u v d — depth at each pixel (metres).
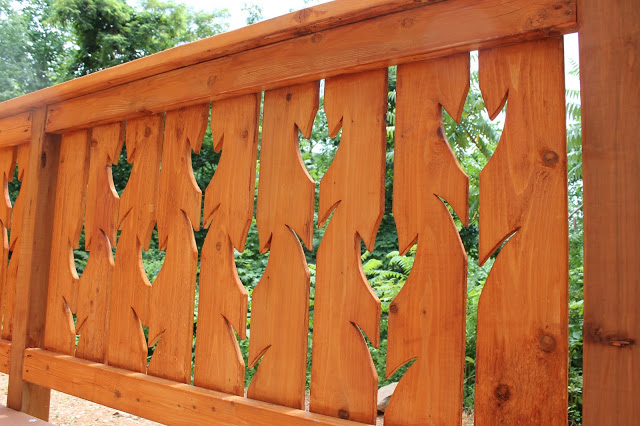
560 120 1.08
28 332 2.10
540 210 1.08
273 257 1.49
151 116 1.88
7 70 13.04
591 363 0.96
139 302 1.80
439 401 1.16
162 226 1.78
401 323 1.23
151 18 12.50
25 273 2.13
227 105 1.67
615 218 0.96
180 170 1.76
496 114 1.16
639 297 0.93
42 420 1.95
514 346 1.08
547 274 1.06
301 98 1.49
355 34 1.35
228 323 1.58
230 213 1.60
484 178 1.15
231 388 1.53
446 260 1.18
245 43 1.54
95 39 11.90
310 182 1.43
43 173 2.17
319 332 1.37
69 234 2.09
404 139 1.27
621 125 0.98
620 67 0.99
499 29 1.13
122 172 8.85
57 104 2.15
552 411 1.02
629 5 0.99
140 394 1.69
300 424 1.32
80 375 1.87
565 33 1.09
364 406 1.27
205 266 1.64
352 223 1.33
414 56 1.25
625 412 0.92
